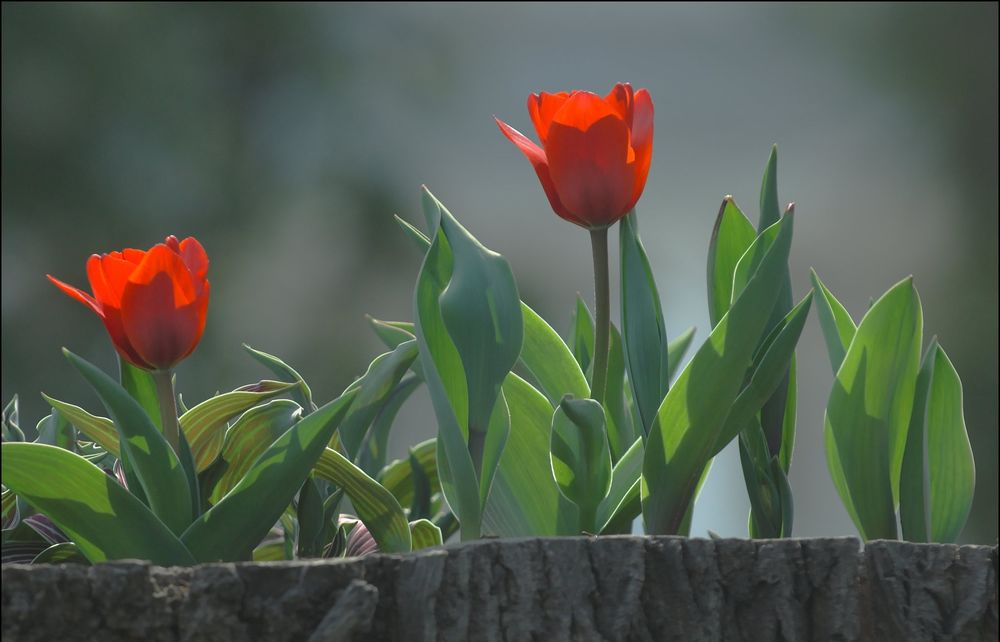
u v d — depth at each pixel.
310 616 3.91
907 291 4.01
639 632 3.93
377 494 4.00
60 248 24.58
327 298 24.86
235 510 3.94
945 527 4.02
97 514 3.92
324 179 25.58
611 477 4.01
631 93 4.00
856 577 3.96
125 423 3.93
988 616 3.97
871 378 4.02
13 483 3.91
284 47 26.20
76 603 3.89
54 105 24.92
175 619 3.90
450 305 3.98
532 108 4.01
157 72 25.50
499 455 3.99
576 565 3.94
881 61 24.41
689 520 4.09
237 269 24.88
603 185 3.98
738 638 3.95
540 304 21.91
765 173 4.07
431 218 4.02
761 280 3.96
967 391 22.83
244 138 25.89
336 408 3.94
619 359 4.09
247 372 23.44
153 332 3.95
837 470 4.06
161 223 25.02
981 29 24.30
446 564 3.92
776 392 4.04
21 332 23.55
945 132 24.14
